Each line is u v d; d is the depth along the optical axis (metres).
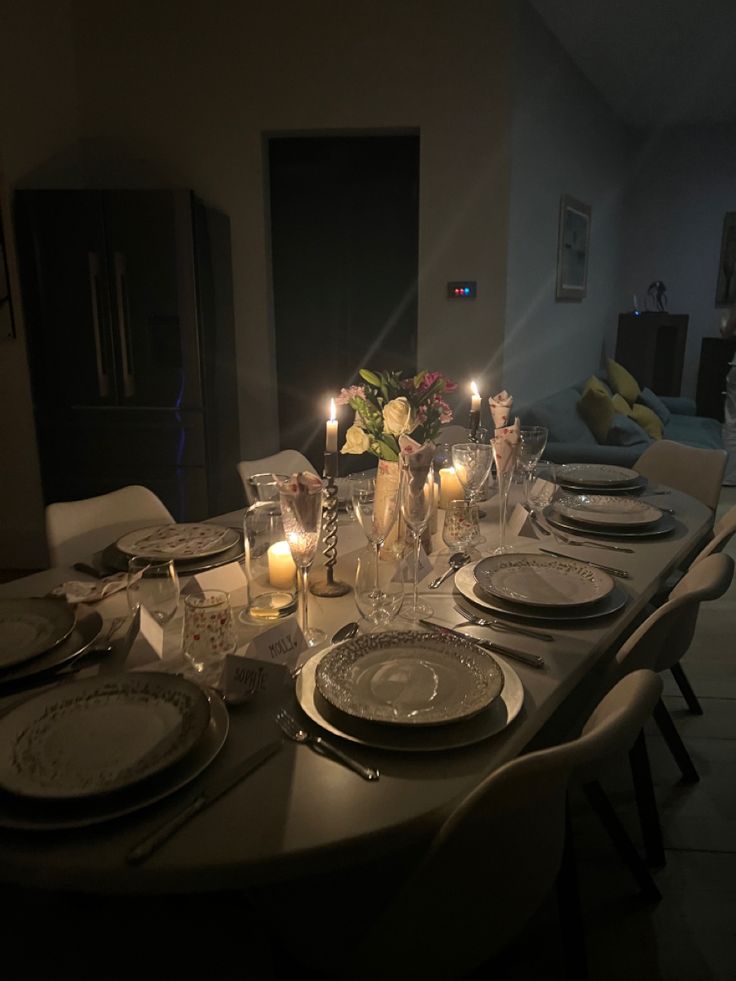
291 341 4.57
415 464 1.42
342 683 1.11
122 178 4.01
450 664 1.17
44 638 1.27
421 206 4.04
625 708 0.99
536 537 1.92
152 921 1.02
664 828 1.92
